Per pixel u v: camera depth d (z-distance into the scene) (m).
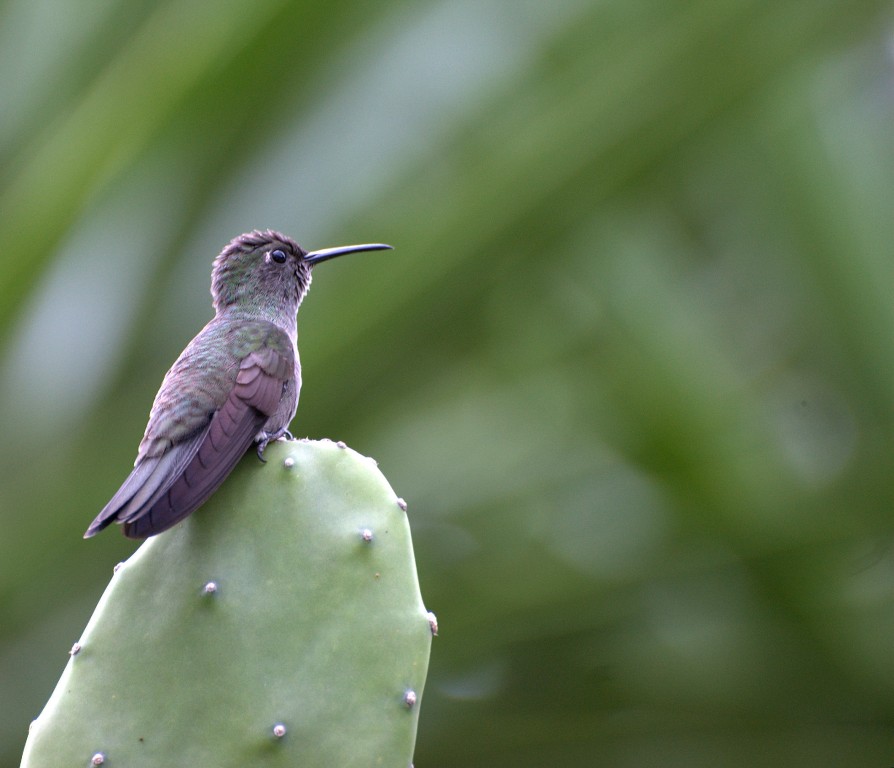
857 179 11.34
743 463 11.34
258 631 5.21
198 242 9.98
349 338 9.62
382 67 10.12
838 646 11.45
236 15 9.37
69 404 9.73
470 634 11.68
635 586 11.62
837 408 11.86
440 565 12.02
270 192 10.03
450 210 9.39
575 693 11.74
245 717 5.10
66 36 10.21
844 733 11.85
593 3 9.84
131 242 9.89
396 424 11.48
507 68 10.06
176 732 5.11
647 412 11.51
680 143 9.61
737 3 9.02
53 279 9.56
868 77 12.05
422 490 12.43
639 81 9.19
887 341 11.20
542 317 12.13
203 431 5.90
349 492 5.47
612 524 11.98
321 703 5.12
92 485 9.66
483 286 9.80
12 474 9.70
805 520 11.23
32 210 9.18
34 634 9.98
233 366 6.26
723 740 11.98
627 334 11.55
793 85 10.82
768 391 12.19
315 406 10.01
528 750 11.94
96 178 9.31
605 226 10.91
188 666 5.18
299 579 5.28
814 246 11.31
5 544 9.59
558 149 9.25
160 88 9.36
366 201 9.92
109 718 5.16
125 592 5.38
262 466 5.58
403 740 5.13
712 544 11.50
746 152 11.20
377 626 5.24
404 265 9.52
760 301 12.59
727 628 11.65
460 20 10.25
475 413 13.38
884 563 11.27
